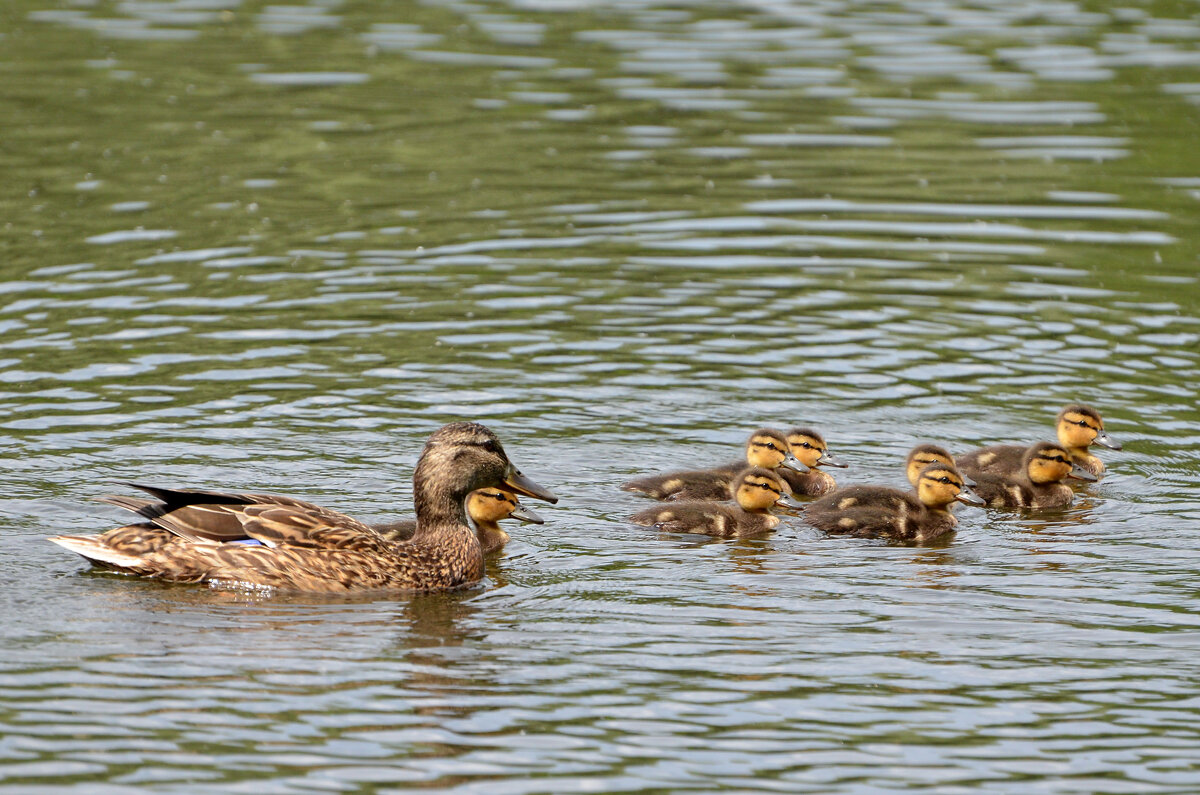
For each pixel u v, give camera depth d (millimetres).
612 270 20375
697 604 11562
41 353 17078
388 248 21016
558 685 10070
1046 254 21078
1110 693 10070
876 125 26906
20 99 27578
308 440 15000
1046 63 30344
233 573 11547
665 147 25734
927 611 11422
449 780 8859
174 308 18656
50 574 11773
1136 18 33688
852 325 18531
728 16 34406
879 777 8992
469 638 10828
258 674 10109
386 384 16531
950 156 25375
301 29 33188
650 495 14164
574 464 14781
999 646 10789
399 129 26469
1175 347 17875
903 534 13227
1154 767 9125
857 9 34969
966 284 19953
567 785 8836
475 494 12945
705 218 22422
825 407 16250
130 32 32812
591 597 11727
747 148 25734
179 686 9891
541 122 26906
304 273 20000
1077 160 25188
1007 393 16625
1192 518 13672
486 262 20578
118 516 13008
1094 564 12508
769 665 10438
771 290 19719
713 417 15938
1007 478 14297
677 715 9688
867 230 22000
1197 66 29953
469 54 31188
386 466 14430
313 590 11586
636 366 17203
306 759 9031
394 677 10117
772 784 8891
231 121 26703
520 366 17156
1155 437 15508
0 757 8953
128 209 22266
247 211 22406
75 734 9242
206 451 14617
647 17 34344
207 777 8812
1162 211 22812
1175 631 11039
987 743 9391
